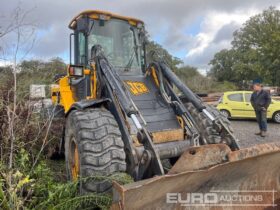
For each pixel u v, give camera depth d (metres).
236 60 56.12
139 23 4.95
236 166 2.81
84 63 4.67
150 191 2.33
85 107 3.66
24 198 3.09
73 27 5.14
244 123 12.60
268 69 41.56
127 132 3.50
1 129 3.44
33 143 3.69
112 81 3.76
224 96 13.88
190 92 3.97
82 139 3.32
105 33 4.72
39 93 4.13
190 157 2.65
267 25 43.75
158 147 3.68
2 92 3.55
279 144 2.97
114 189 2.29
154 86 4.46
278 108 12.88
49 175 3.88
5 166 3.15
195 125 3.89
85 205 3.13
